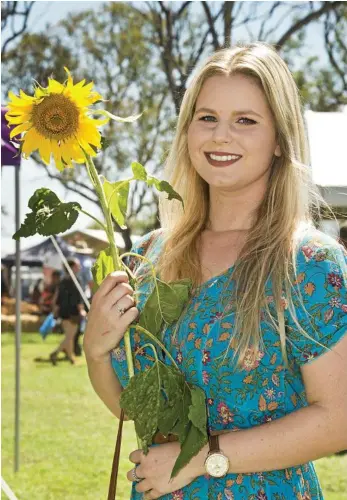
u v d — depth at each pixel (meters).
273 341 1.52
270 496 1.52
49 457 5.93
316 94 15.47
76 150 1.51
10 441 6.53
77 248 20.09
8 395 9.04
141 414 1.48
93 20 15.97
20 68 15.66
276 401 1.54
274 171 1.67
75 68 16.06
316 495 1.62
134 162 1.59
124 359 1.72
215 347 1.56
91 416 7.69
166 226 1.89
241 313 1.54
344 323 1.47
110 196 1.62
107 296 1.62
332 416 1.47
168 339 1.63
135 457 1.59
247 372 1.53
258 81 1.62
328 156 5.81
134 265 1.91
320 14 14.70
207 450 1.51
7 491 3.61
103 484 5.18
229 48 1.69
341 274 1.50
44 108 1.48
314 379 1.48
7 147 4.58
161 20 15.60
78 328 12.27
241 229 1.71
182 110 1.77
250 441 1.49
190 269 1.70
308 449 1.47
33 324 18.67
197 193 1.80
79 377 10.65
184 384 1.53
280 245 1.57
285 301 1.51
